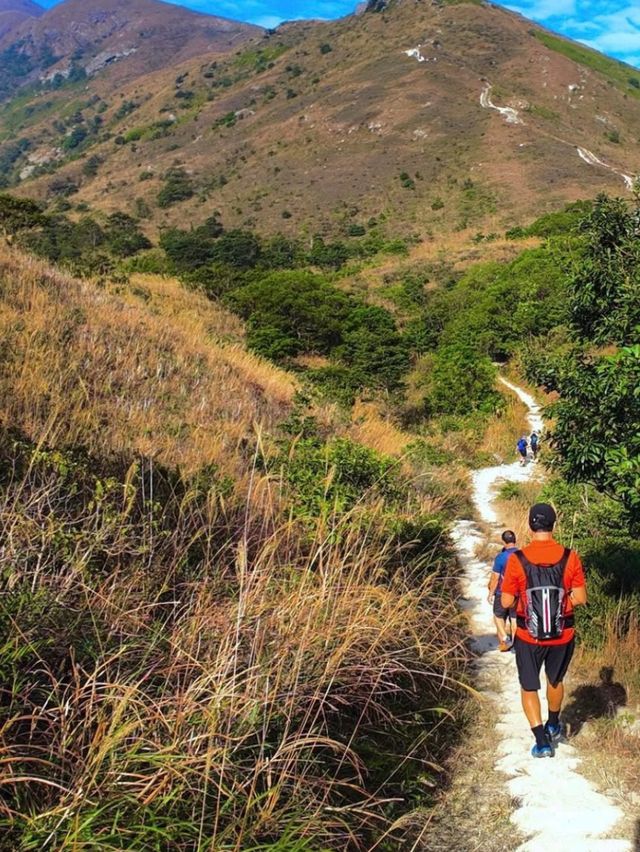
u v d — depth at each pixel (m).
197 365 11.98
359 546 5.97
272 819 3.12
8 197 30.08
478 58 154.50
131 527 4.41
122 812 2.79
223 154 146.12
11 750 2.84
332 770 3.91
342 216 100.69
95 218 116.25
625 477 4.99
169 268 58.94
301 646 3.96
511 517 12.65
